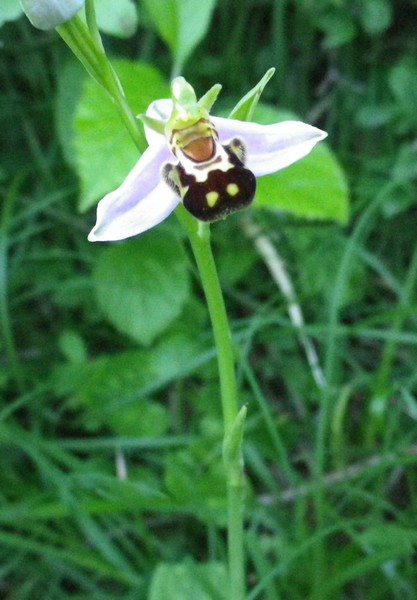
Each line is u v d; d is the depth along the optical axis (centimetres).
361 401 20
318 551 15
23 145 23
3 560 17
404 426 19
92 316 21
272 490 17
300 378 20
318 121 24
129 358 19
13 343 20
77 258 22
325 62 24
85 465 17
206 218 10
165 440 17
